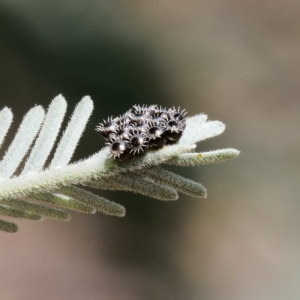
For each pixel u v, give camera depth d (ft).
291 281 0.55
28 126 0.26
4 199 0.25
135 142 0.25
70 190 0.25
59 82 0.58
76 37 0.57
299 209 0.58
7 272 0.54
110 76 0.58
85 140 0.57
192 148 0.24
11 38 0.56
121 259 0.58
